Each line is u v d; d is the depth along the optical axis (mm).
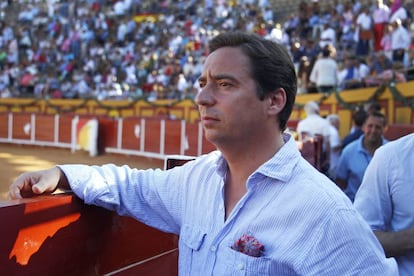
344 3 13641
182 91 15320
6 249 1233
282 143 1221
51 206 1354
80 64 19984
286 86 1164
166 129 11664
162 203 1430
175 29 19266
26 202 1282
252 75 1131
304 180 1107
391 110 9055
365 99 9500
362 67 10203
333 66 10391
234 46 1160
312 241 1050
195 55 16531
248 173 1194
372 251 1062
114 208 1489
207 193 1266
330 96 10352
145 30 20297
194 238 1220
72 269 1454
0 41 21766
